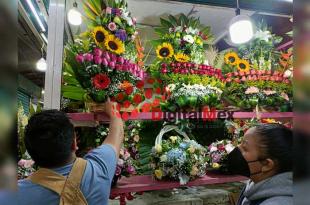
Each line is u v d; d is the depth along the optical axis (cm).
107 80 137
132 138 168
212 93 170
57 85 145
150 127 194
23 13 220
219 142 185
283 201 94
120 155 144
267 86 193
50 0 149
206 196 188
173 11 221
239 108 196
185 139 177
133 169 153
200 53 183
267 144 105
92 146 156
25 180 102
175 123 180
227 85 195
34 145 101
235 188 208
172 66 171
